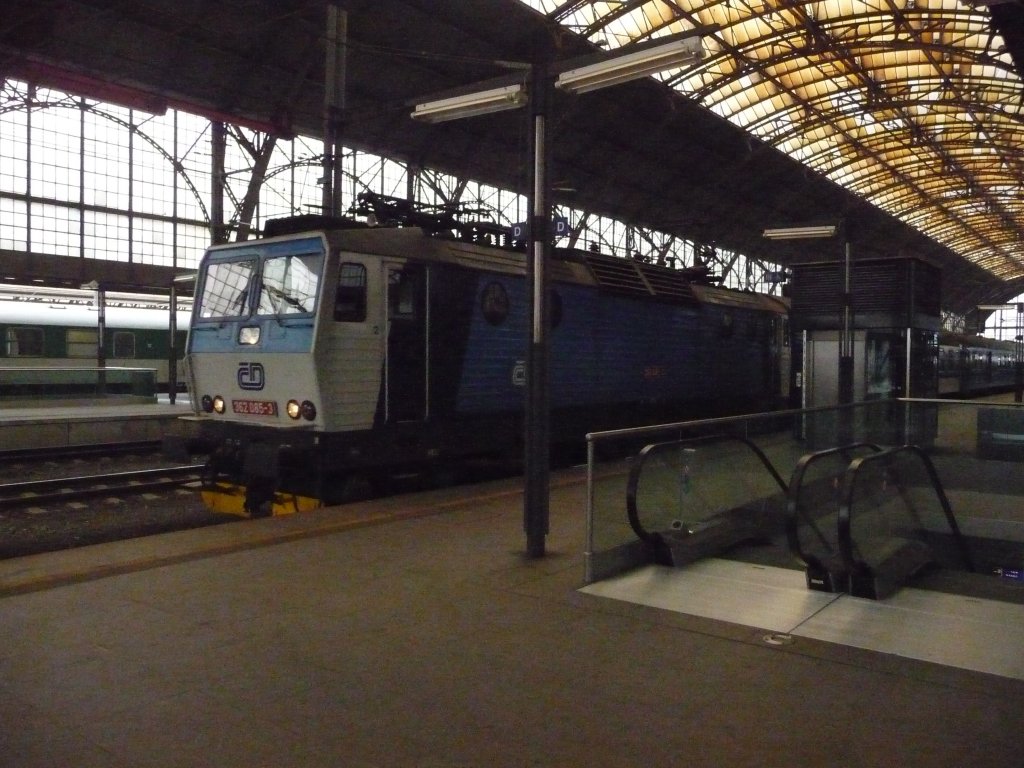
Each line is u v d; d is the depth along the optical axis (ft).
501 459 40.73
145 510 37.01
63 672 15.51
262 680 15.19
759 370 63.98
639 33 96.89
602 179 117.70
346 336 32.14
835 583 21.12
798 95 123.85
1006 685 14.98
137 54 72.84
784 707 14.06
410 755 12.47
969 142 150.92
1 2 62.03
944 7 94.79
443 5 76.69
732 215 148.05
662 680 15.24
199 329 35.99
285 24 73.87
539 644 17.13
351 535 26.66
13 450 51.34
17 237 84.17
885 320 50.24
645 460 23.68
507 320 39.40
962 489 34.53
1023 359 115.65
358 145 93.35
